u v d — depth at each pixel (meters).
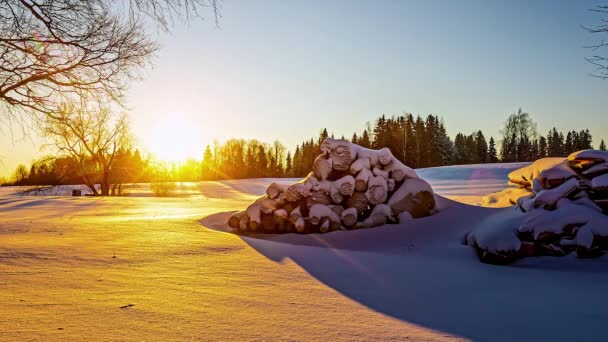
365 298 4.37
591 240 6.44
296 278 5.22
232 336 3.08
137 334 3.05
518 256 6.68
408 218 9.92
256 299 4.16
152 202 24.78
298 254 7.07
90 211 17.41
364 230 9.70
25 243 6.77
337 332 3.25
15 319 3.27
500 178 37.94
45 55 6.97
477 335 3.26
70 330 3.07
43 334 2.97
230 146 94.31
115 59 7.05
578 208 6.84
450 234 8.67
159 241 7.62
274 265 6.01
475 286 5.08
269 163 93.44
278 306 3.94
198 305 3.86
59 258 5.71
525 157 62.91
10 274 4.75
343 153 10.41
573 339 3.21
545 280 5.48
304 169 85.69
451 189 30.61
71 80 7.28
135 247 6.89
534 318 3.75
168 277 4.97
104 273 5.02
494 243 6.71
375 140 69.88
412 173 10.54
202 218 12.45
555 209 7.12
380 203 10.20
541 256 6.64
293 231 10.36
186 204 23.91
